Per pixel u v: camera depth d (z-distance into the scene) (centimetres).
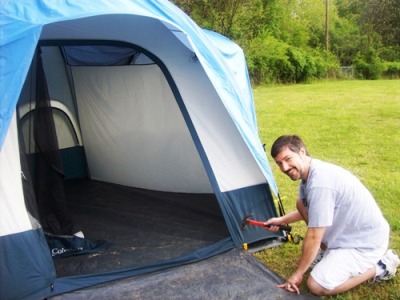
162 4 320
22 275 270
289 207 434
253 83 2097
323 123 916
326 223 257
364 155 638
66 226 355
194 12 1977
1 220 263
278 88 1909
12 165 268
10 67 248
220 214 409
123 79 465
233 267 315
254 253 345
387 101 1276
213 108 348
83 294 284
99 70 479
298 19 2866
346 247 273
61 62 503
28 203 277
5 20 262
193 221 397
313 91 1702
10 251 266
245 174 356
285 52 2230
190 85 356
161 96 447
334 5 3350
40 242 279
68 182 524
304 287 289
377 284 287
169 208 432
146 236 371
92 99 500
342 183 262
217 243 341
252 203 358
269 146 723
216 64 333
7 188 266
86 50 464
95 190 495
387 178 521
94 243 353
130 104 470
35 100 353
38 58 360
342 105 1206
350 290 281
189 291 286
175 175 469
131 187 500
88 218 416
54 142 353
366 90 1688
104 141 507
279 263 328
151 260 326
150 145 472
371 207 271
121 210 434
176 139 454
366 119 947
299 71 2245
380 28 3072
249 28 2144
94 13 270
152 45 376
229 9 2017
